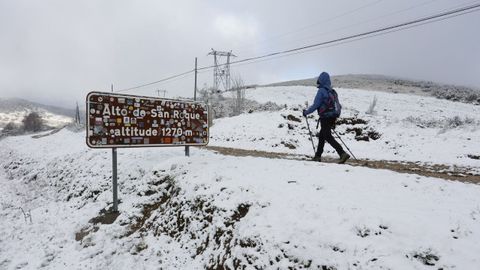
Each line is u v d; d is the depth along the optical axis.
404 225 3.58
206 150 12.84
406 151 12.66
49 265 6.24
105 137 7.72
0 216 10.23
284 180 5.57
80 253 6.40
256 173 6.26
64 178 13.31
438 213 3.85
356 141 15.66
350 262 3.27
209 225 5.36
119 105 7.96
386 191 4.73
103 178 10.28
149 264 5.47
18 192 14.62
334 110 6.84
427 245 3.24
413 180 5.23
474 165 9.15
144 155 11.02
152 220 6.78
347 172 5.77
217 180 6.38
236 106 39.91
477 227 3.52
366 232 3.59
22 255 6.84
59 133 31.03
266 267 3.79
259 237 4.15
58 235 7.61
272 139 16.36
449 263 2.99
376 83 88.25
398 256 3.18
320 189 4.98
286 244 3.84
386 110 41.31
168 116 8.99
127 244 6.26
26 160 21.34
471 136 13.82
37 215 9.75
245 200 5.16
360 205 4.18
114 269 5.52
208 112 10.07
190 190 6.48
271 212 4.56
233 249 4.42
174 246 5.64
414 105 46.28
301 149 14.30
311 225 3.96
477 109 45.69
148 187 8.14
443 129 15.91
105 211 8.19
